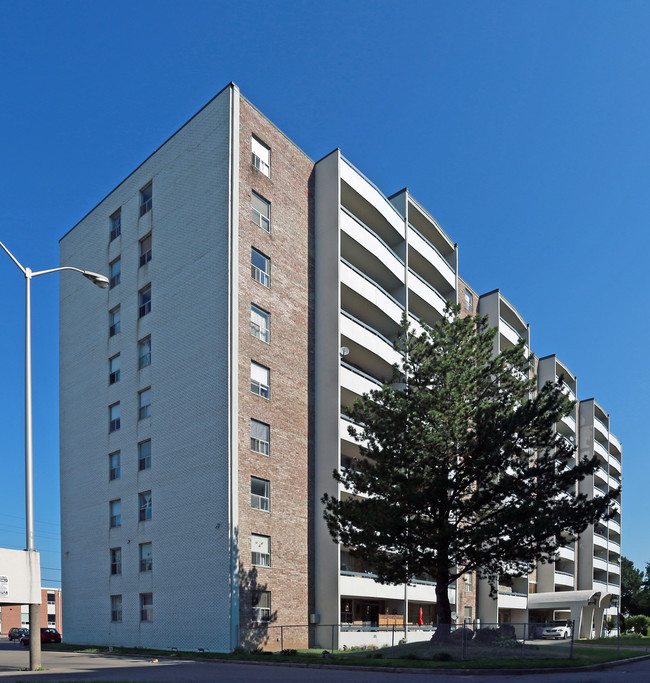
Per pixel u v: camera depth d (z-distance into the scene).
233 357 33.38
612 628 77.19
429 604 48.53
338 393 37.66
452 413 28.47
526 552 27.50
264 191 37.22
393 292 47.03
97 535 39.91
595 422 88.25
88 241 45.34
